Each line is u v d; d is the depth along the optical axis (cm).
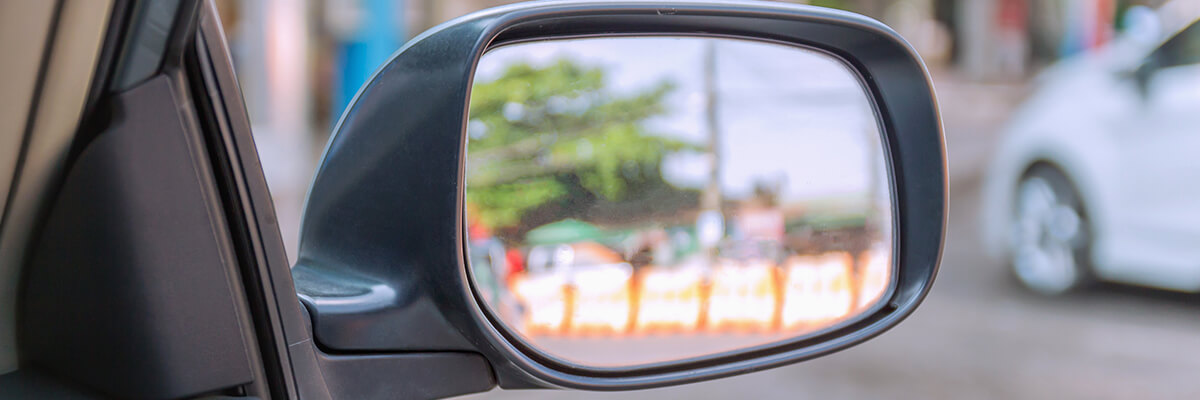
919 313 550
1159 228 528
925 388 423
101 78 74
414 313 86
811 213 111
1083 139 567
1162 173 524
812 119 109
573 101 97
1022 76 2153
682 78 104
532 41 93
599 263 99
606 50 99
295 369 82
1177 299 565
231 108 78
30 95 71
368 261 90
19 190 73
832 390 419
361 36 980
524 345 89
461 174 84
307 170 880
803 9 104
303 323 83
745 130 108
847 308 108
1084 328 521
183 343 77
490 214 92
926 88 105
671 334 100
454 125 83
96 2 71
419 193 86
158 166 75
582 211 98
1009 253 621
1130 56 551
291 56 952
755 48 107
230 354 79
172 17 73
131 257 75
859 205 111
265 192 81
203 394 78
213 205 78
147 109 74
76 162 74
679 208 105
